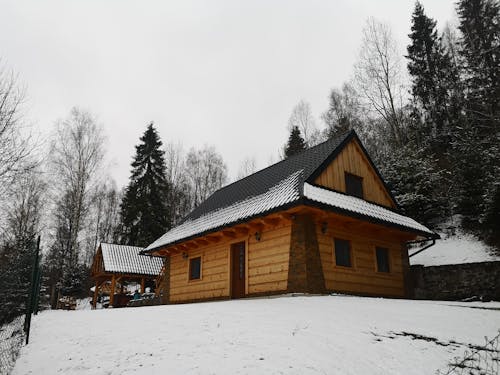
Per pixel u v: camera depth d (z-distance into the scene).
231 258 14.65
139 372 5.13
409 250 20.88
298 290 11.44
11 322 10.82
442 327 6.96
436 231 21.20
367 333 6.40
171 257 18.50
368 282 13.49
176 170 48.38
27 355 6.95
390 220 13.77
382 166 24.97
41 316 11.58
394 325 6.98
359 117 37.06
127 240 37.97
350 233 13.57
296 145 41.31
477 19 30.27
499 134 20.92
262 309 8.58
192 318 8.12
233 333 6.47
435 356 5.56
